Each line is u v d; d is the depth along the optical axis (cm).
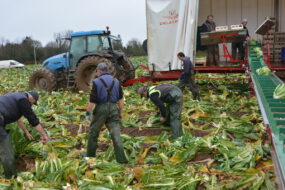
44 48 4391
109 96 476
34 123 440
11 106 426
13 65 3328
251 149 454
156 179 407
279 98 526
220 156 474
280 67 976
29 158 507
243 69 974
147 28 957
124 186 379
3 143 422
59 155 512
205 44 976
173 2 922
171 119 573
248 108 779
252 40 1005
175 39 934
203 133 605
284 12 1097
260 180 368
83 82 1110
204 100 911
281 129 404
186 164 461
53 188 387
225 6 1128
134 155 510
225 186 373
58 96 1051
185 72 852
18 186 389
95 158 476
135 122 692
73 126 710
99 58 1071
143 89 565
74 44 1151
